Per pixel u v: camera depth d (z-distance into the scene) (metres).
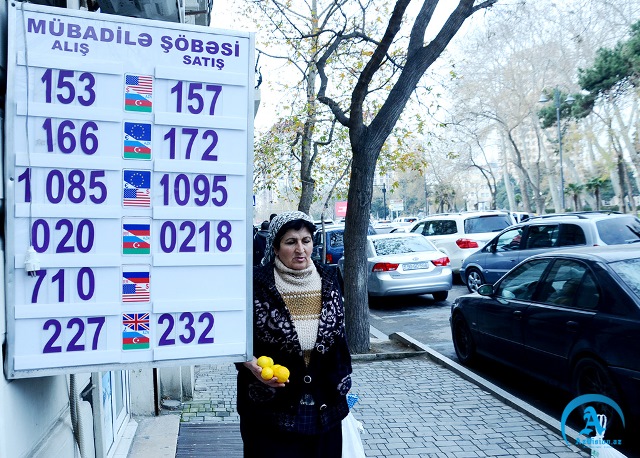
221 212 2.67
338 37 9.30
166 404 5.80
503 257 11.89
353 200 8.06
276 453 2.80
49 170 2.45
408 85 7.72
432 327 10.48
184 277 2.62
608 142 44.25
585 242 10.23
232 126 2.70
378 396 6.09
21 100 2.42
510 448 4.65
